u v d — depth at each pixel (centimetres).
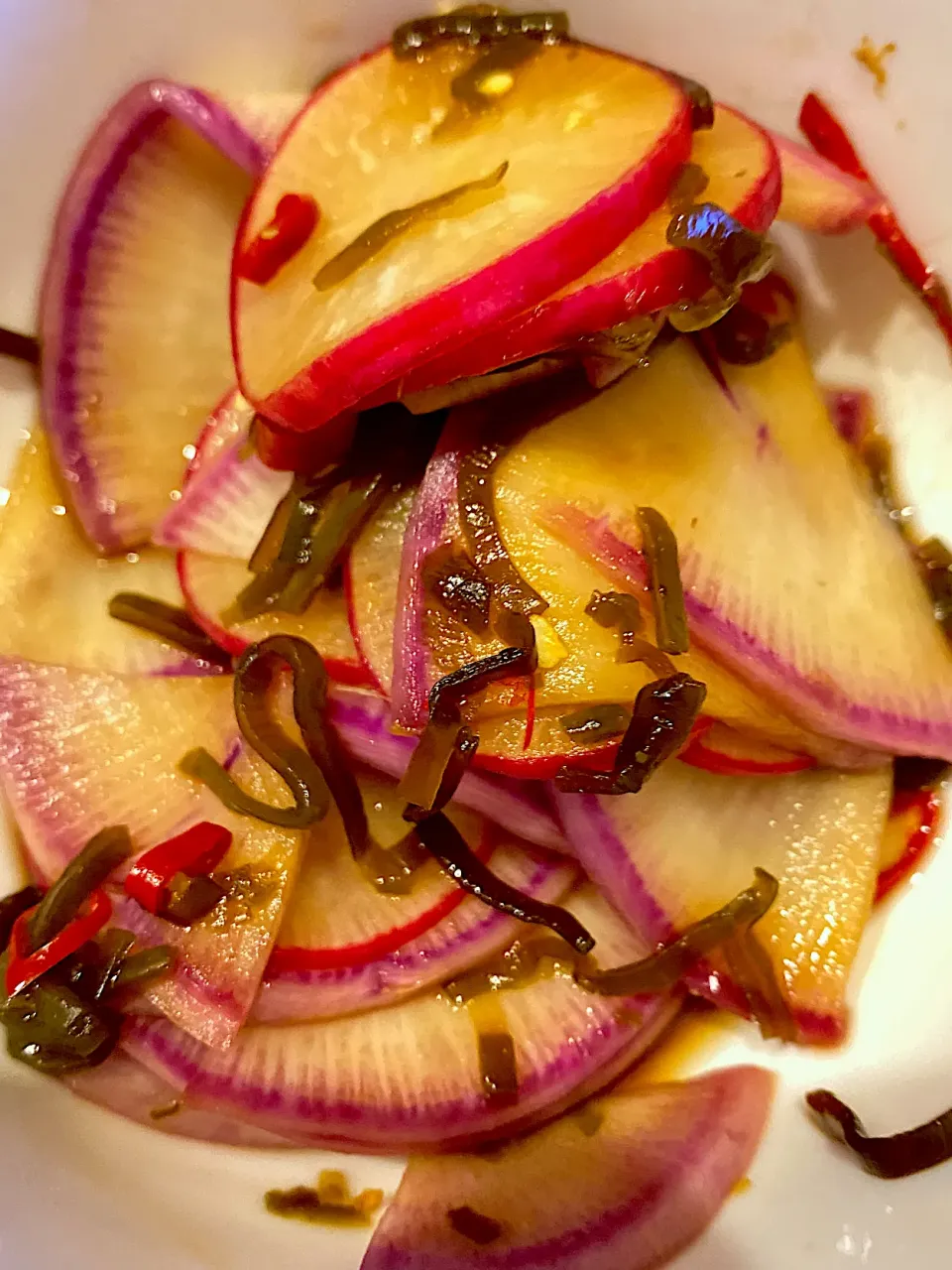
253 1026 10
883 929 10
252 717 10
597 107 9
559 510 10
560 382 10
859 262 11
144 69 10
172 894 10
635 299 9
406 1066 10
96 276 11
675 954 10
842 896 10
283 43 10
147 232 11
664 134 9
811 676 10
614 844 10
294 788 10
